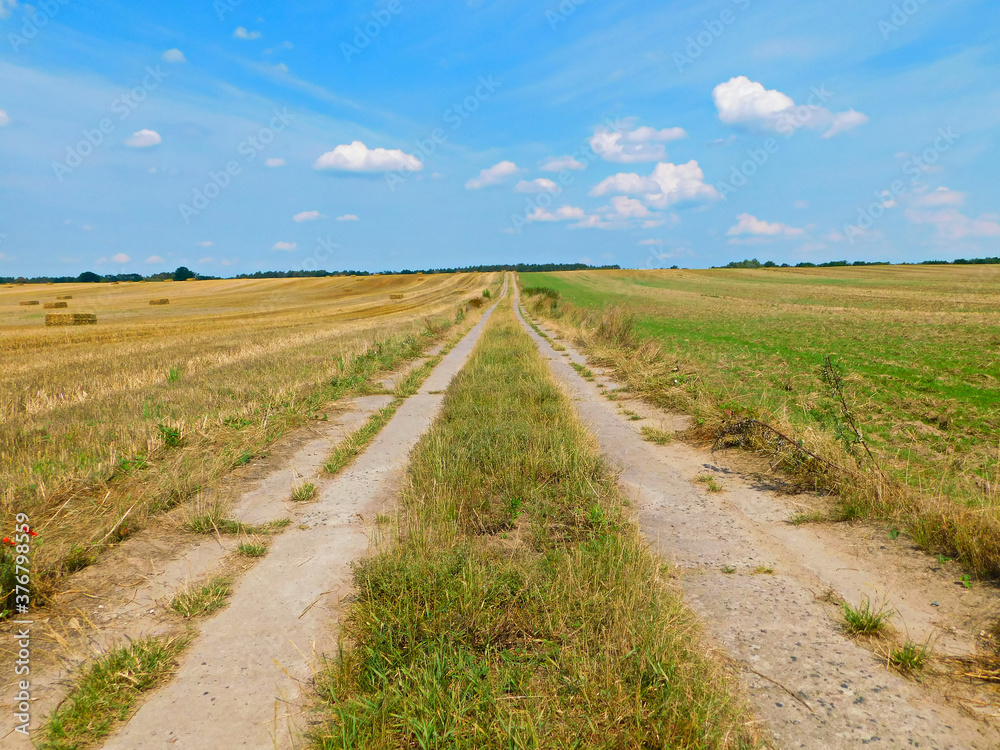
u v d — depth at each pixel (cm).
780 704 268
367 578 367
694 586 383
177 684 299
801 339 2048
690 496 561
